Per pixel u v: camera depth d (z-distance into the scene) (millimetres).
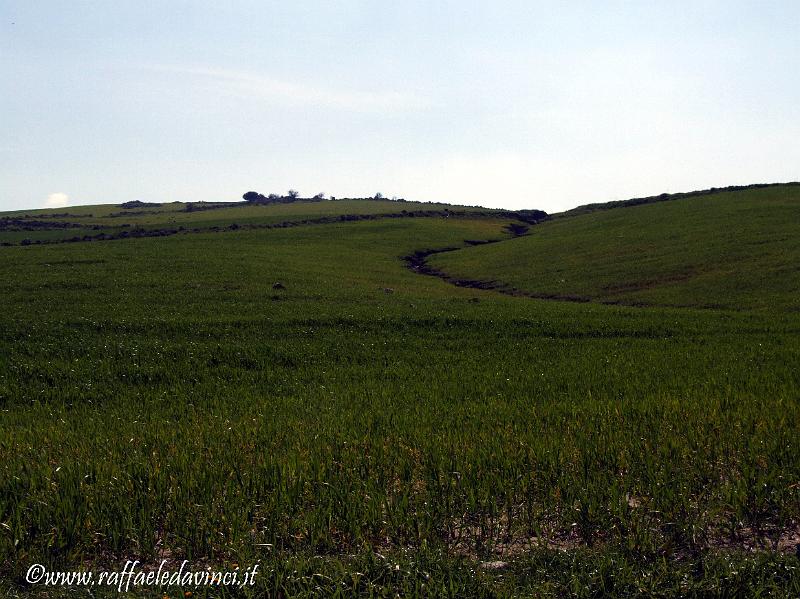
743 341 25031
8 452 10727
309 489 8750
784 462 9391
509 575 6926
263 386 18625
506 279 57250
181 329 27344
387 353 23641
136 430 12852
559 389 16844
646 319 30781
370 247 77375
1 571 7141
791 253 51469
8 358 21844
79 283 40188
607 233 78188
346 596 6551
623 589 6699
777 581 6836
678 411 12625
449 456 9805
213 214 130875
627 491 8750
